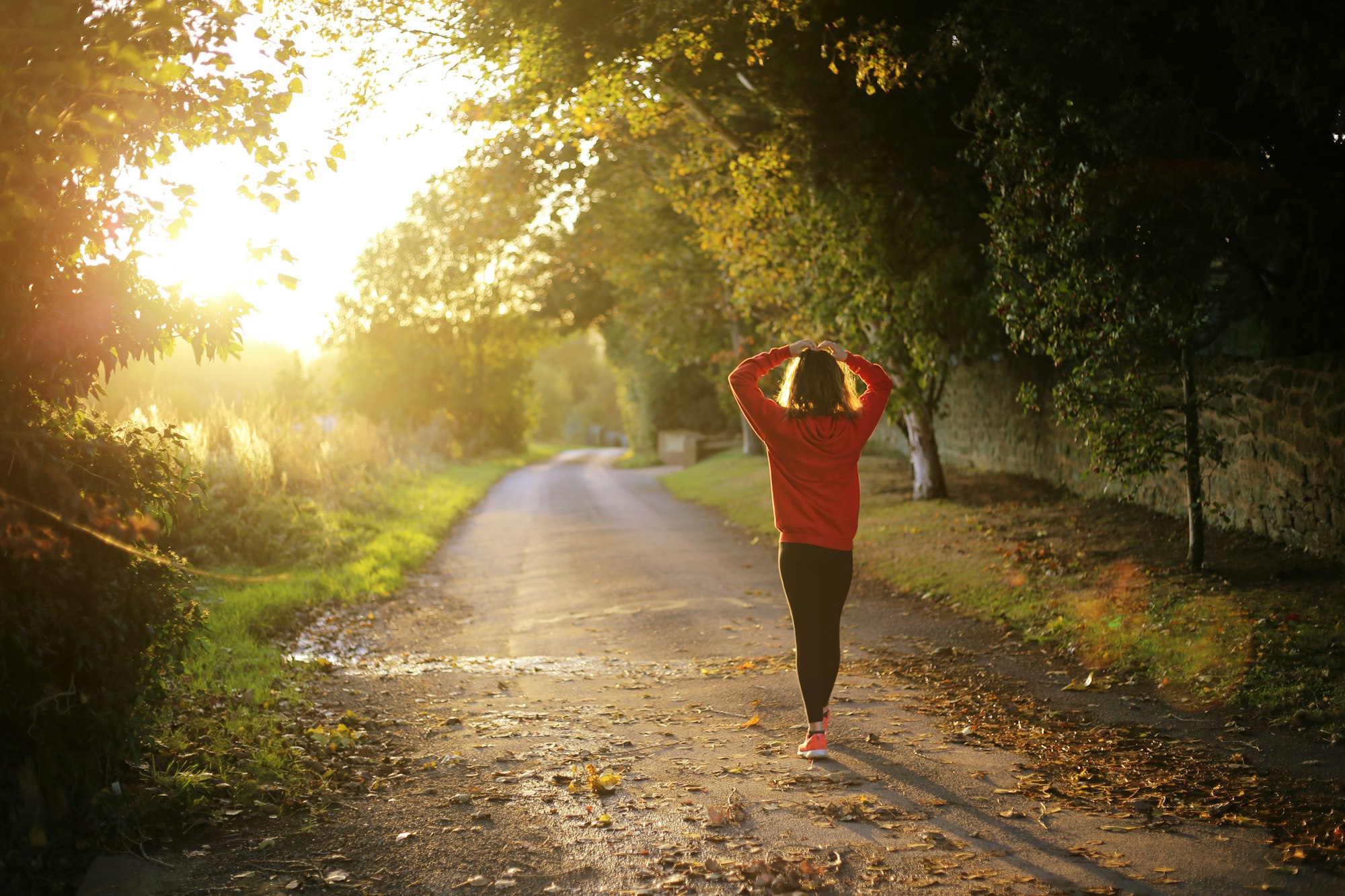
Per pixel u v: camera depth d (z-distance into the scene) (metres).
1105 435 9.20
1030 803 4.10
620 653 8.13
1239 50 6.98
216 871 3.48
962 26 9.22
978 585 9.80
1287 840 3.64
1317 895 3.15
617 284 28.83
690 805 4.13
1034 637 7.76
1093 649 7.16
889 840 3.67
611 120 13.54
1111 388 9.06
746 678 6.78
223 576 10.84
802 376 4.72
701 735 5.31
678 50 11.12
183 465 4.25
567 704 6.16
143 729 3.98
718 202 15.78
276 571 11.65
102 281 3.58
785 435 4.66
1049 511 13.77
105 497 3.62
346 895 3.29
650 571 12.95
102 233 3.70
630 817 3.98
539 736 5.34
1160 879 3.29
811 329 15.56
